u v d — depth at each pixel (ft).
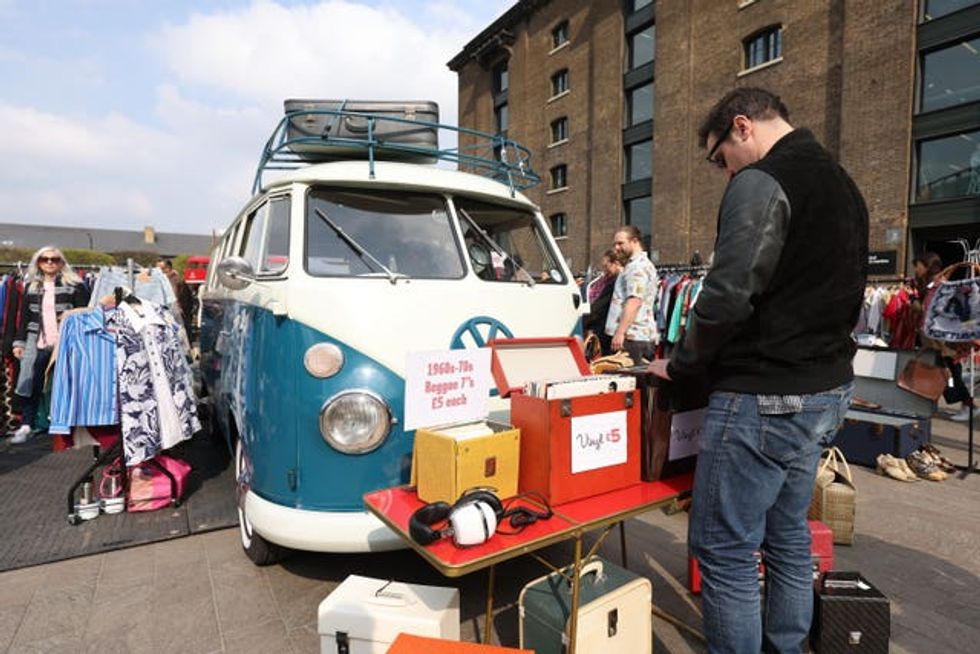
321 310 8.57
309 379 8.46
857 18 44.65
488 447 6.55
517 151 12.73
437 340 9.11
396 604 7.27
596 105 72.28
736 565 5.97
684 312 26.02
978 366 22.62
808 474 6.14
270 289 9.20
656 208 63.26
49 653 8.01
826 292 5.58
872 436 16.96
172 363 13.25
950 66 40.70
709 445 6.02
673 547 11.59
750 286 5.38
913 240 43.37
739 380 5.79
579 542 6.24
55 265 20.07
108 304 13.57
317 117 11.84
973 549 11.47
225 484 15.01
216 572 10.26
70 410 12.09
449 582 10.02
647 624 7.55
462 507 5.75
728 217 5.58
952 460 17.63
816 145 5.88
